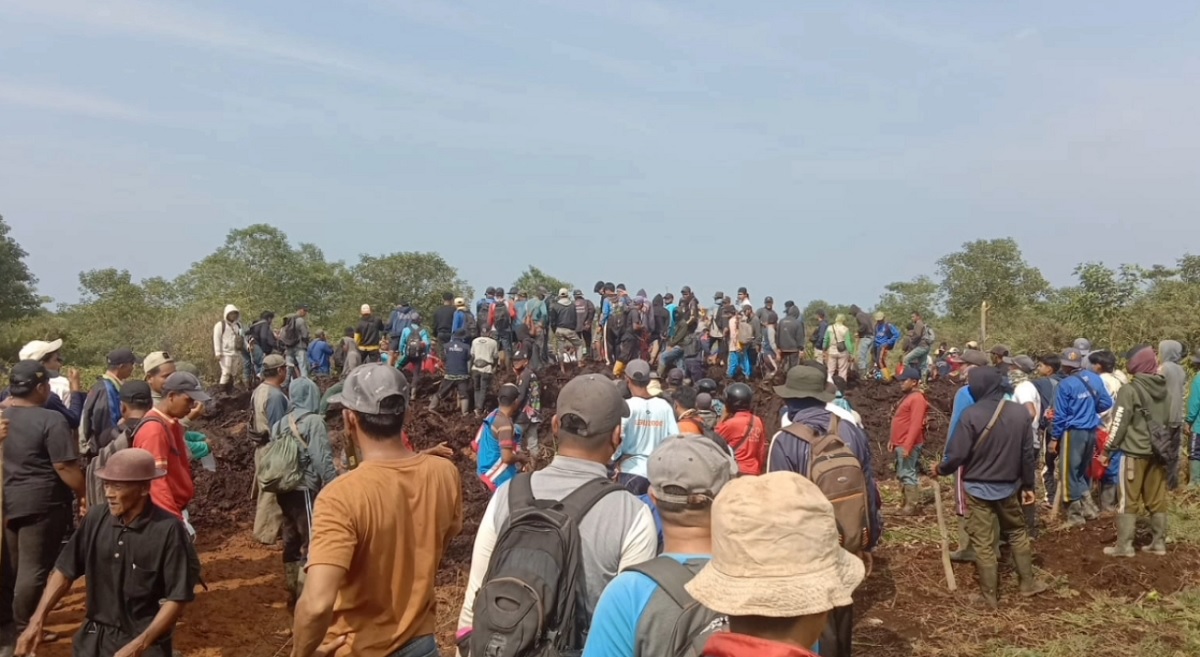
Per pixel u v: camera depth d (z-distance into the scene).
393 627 3.31
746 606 2.02
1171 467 10.97
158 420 5.88
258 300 48.06
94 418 7.82
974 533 7.44
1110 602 7.39
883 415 17.72
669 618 2.52
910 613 7.33
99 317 37.97
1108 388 10.91
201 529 10.55
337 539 3.15
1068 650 6.50
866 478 5.82
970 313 43.69
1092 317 25.88
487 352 17.12
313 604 3.04
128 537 4.35
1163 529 8.47
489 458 8.04
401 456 3.55
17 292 46.19
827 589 2.03
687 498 2.80
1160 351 10.69
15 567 5.96
